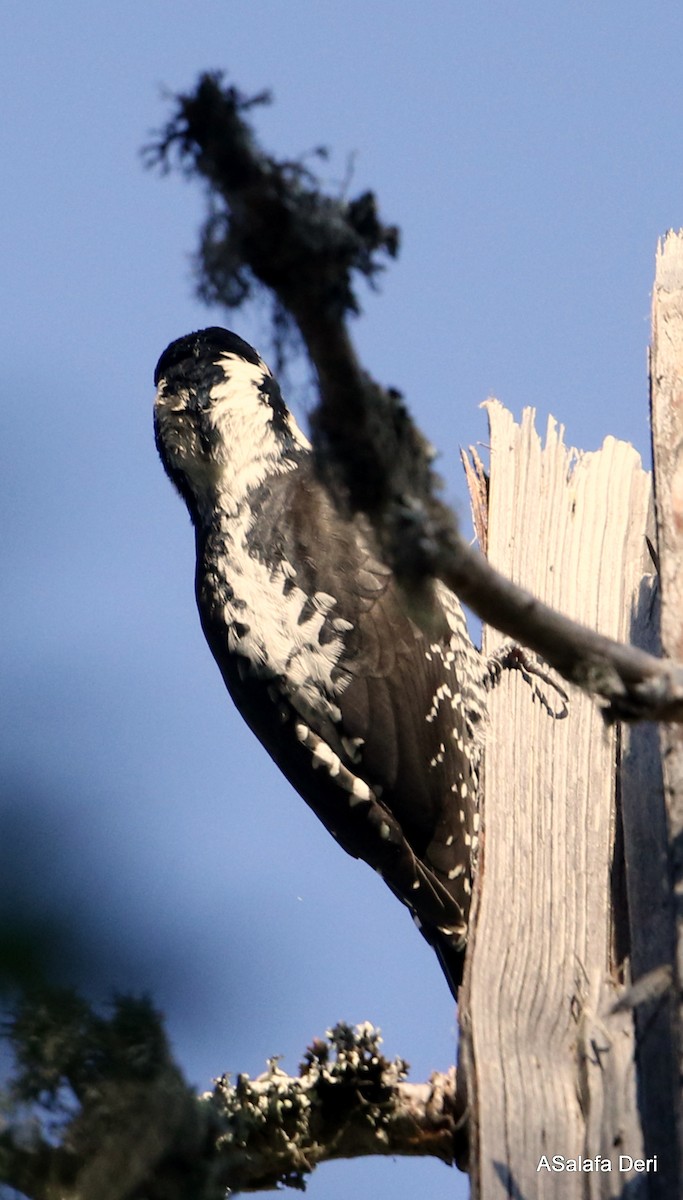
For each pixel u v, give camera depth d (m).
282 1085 7.71
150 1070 5.59
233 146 4.08
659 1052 6.93
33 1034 5.40
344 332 4.25
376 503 4.46
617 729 8.73
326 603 9.73
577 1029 7.39
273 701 9.84
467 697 9.70
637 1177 6.55
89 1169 5.67
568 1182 6.66
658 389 7.96
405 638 9.66
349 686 9.64
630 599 9.46
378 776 9.59
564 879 8.26
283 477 10.27
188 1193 5.82
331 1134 7.65
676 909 5.84
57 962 3.81
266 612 9.88
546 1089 7.10
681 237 9.13
